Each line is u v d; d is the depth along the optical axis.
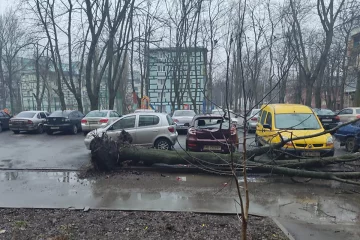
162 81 40.44
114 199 5.20
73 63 25.69
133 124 9.27
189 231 3.58
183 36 26.72
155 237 3.41
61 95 22.28
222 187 5.98
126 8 18.45
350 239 3.56
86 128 14.51
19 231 3.58
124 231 3.59
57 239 3.29
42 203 4.97
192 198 5.27
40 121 16.94
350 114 16.61
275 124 8.45
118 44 20.70
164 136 9.15
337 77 33.62
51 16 19.34
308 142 7.25
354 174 5.71
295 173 5.94
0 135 15.89
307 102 22.33
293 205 4.91
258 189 5.84
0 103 44.16
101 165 7.12
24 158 9.06
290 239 3.37
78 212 4.37
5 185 6.13
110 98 22.36
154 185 6.13
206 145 7.89
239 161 6.58
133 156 7.31
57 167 7.77
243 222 2.71
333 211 4.62
